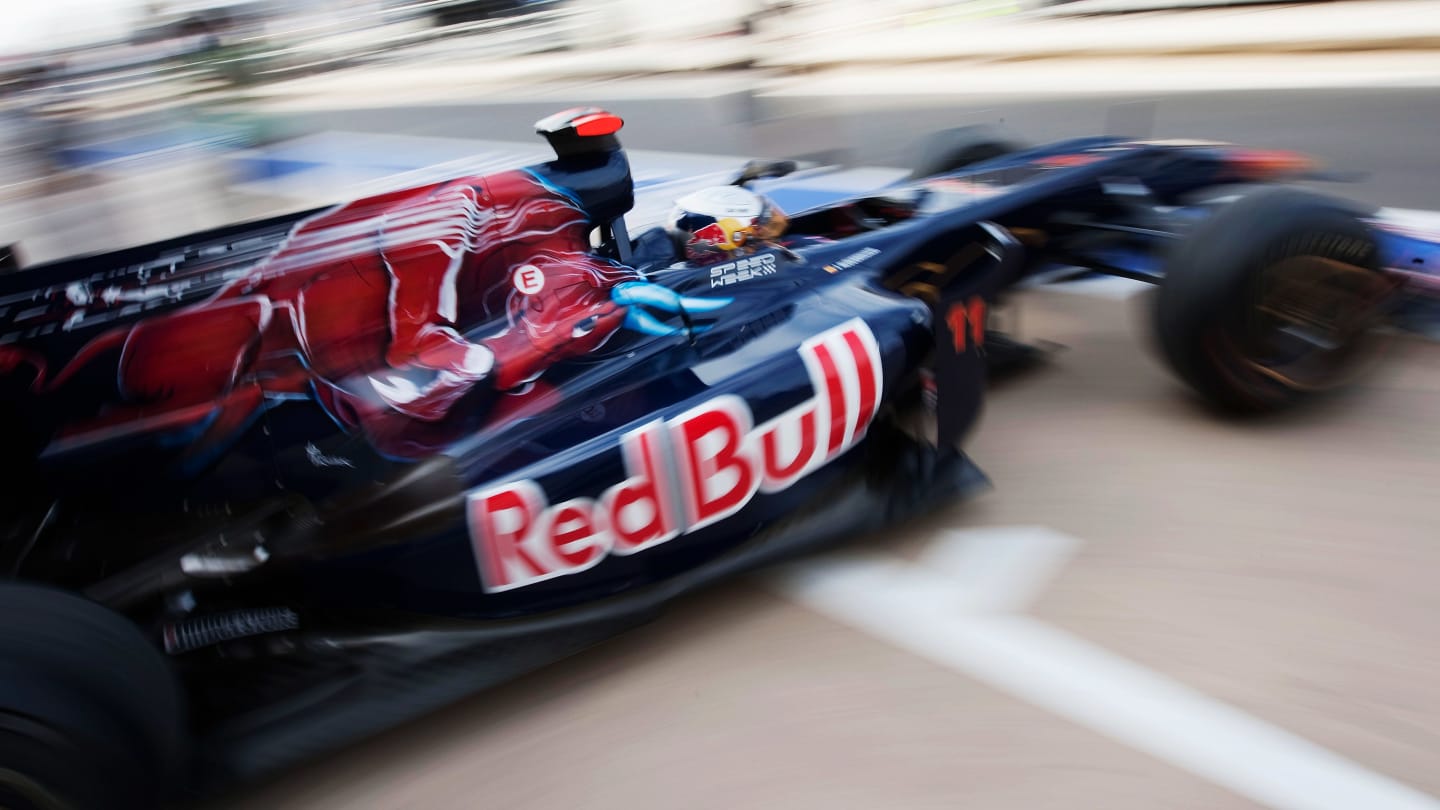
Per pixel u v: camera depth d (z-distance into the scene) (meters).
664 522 2.51
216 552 2.22
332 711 2.24
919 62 11.42
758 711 2.29
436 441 2.41
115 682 1.82
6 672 1.71
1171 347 3.13
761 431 2.61
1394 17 9.17
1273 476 3.00
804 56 12.43
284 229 2.22
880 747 2.15
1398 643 2.30
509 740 2.31
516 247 2.54
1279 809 1.91
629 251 2.96
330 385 2.30
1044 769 2.05
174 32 12.34
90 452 2.08
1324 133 6.63
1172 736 2.10
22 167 11.36
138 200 10.09
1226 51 9.45
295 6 19.16
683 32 15.01
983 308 3.17
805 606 2.64
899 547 2.84
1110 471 3.12
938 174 4.64
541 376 2.54
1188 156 3.97
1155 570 2.63
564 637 2.42
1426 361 3.62
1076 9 12.20
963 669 2.35
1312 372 3.23
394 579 2.32
